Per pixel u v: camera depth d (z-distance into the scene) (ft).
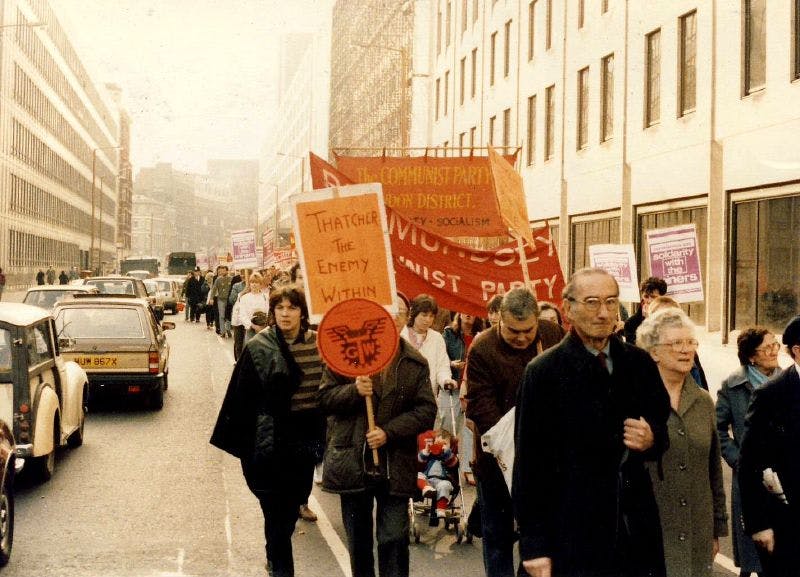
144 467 33.47
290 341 19.71
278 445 18.98
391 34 229.66
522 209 28.37
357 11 284.20
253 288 55.36
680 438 14.80
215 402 51.21
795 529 15.01
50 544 23.32
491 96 136.05
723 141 71.87
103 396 49.88
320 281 18.81
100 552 22.62
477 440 19.80
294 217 18.90
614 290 13.14
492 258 32.83
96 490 29.66
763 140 66.13
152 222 622.95
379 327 18.03
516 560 22.29
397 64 220.43
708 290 72.79
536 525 13.08
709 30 73.97
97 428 42.24
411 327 28.14
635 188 87.71
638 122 87.15
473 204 50.03
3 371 28.94
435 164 49.96
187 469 33.14
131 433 40.93
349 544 18.52
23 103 233.96
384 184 49.78
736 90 69.82
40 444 29.25
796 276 62.69
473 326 33.71
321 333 18.03
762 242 67.15
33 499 28.37
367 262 18.85
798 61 62.28
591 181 98.12
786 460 15.12
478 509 23.09
